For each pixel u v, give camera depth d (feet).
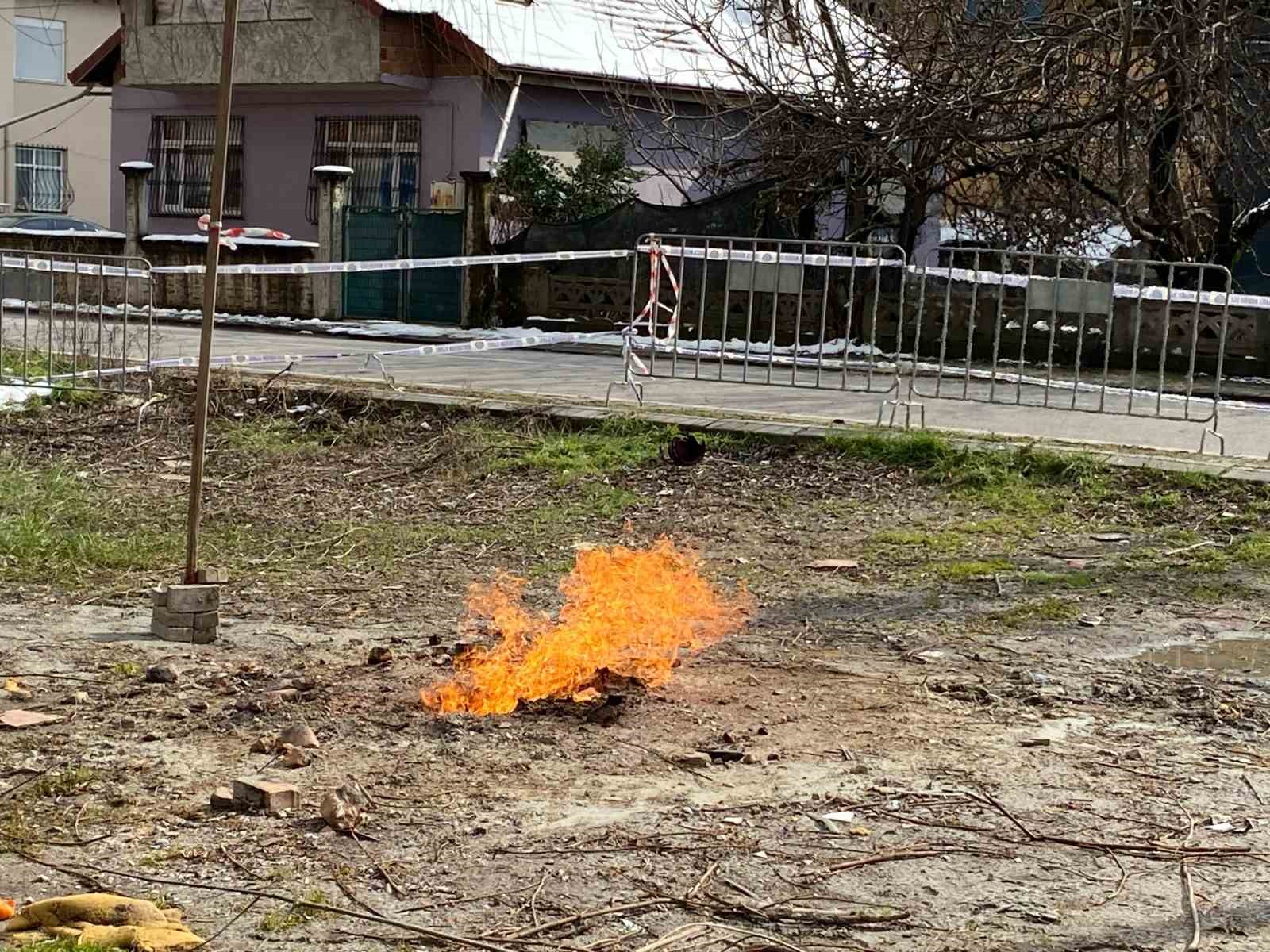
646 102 87.25
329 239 78.33
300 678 19.10
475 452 36.32
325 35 86.53
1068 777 16.06
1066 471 34.04
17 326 55.06
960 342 63.98
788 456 36.06
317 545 28.55
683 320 68.69
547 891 12.81
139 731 16.94
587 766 16.03
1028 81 60.13
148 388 41.57
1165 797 15.47
